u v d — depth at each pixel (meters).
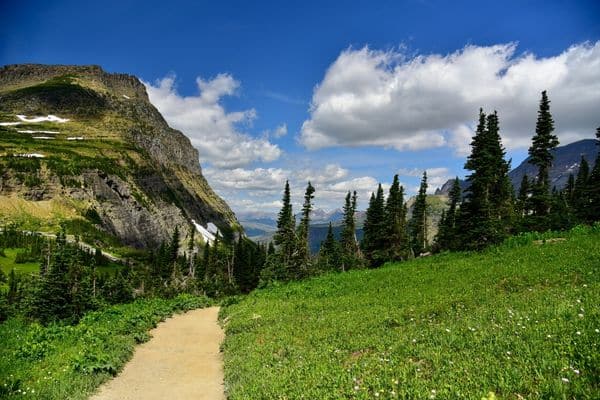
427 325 14.20
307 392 9.84
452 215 60.62
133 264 185.25
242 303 31.91
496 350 9.45
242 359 15.36
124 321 22.80
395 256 61.19
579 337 8.74
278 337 17.66
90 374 13.72
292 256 63.97
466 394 7.52
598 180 48.03
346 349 13.59
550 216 45.19
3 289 97.62
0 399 10.97
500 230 36.44
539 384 7.24
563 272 18.88
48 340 18.75
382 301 21.34
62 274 39.12
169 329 24.59
